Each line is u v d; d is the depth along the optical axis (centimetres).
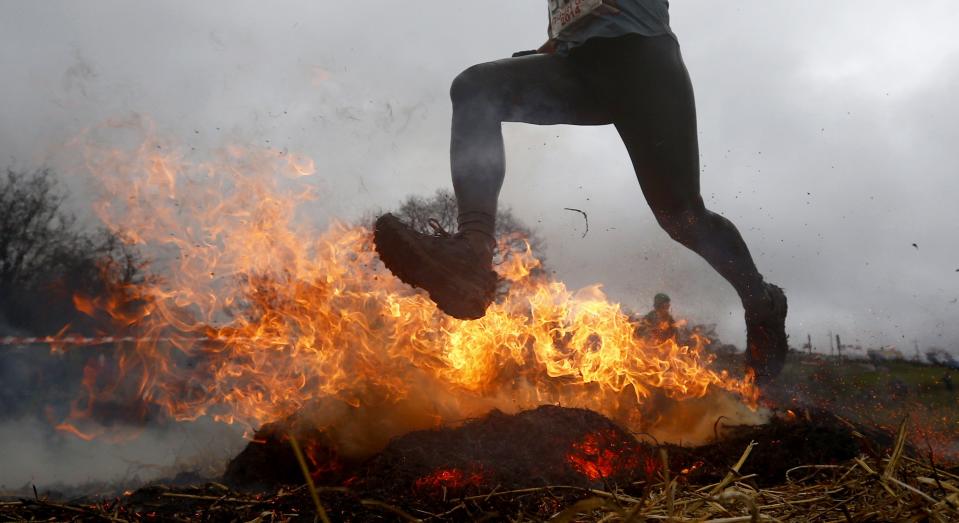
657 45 351
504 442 258
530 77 340
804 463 266
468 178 305
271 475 308
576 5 350
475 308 281
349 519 197
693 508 173
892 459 194
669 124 362
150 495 236
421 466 240
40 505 210
